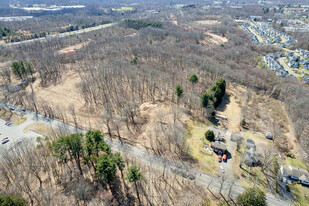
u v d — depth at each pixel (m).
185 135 107.44
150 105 132.25
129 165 89.44
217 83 137.12
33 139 105.50
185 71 173.12
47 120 121.69
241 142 102.25
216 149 96.62
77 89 153.00
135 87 150.25
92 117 123.81
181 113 123.00
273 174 85.06
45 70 180.38
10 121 121.25
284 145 100.81
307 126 105.94
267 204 72.56
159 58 194.12
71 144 83.06
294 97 128.88
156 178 83.88
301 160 91.94
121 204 74.44
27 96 144.00
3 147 99.00
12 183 80.62
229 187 79.81
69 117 123.88
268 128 113.69
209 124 117.31
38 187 79.81
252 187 79.25
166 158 93.69
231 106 134.62
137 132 110.56
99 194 77.25
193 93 138.00
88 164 89.31
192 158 93.50
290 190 78.19
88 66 185.25
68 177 83.56
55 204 72.75
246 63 196.25
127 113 119.75
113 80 158.00
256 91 152.12
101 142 86.31
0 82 163.62
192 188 79.50
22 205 63.88
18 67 160.88
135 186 77.25
